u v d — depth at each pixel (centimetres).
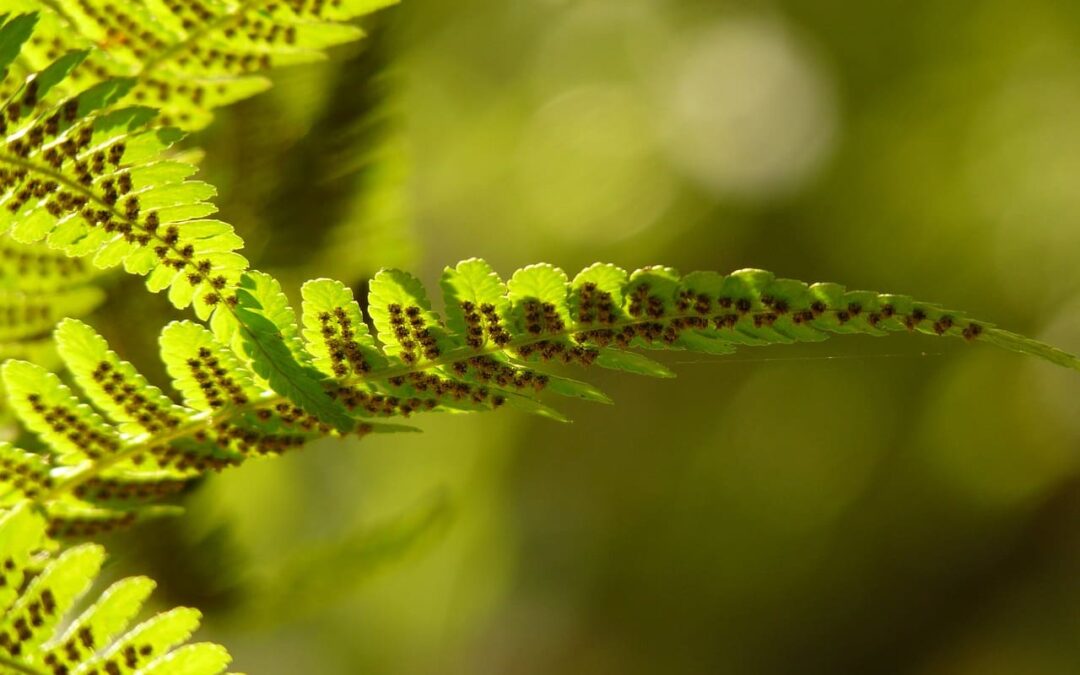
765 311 39
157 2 42
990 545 93
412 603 85
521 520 93
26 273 42
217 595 44
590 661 94
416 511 45
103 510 41
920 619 94
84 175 39
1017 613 93
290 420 40
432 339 40
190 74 42
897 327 39
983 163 94
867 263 94
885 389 94
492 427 90
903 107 95
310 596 45
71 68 39
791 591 94
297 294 44
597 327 40
